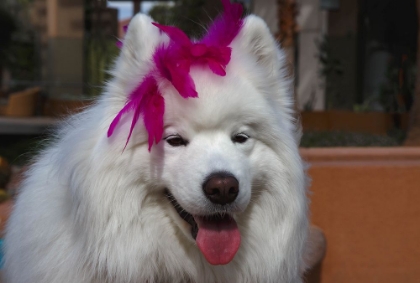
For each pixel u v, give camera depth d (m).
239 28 2.95
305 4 13.59
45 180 2.93
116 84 2.72
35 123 13.76
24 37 21.94
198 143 2.58
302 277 3.51
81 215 2.58
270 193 2.85
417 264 4.91
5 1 22.19
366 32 13.87
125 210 2.63
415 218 4.86
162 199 2.73
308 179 3.21
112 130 2.44
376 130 10.32
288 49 9.59
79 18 16.19
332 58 12.88
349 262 4.89
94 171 2.56
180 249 2.79
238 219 2.82
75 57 16.30
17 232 2.95
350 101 13.62
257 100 2.72
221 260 2.58
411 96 11.31
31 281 2.75
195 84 2.55
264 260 2.87
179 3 14.18
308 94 13.86
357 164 4.82
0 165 6.54
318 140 7.51
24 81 20.25
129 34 2.75
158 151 2.62
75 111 3.46
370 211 4.85
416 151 4.88
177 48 2.59
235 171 2.50
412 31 13.04
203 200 2.47
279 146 2.81
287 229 2.85
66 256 2.69
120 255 2.63
